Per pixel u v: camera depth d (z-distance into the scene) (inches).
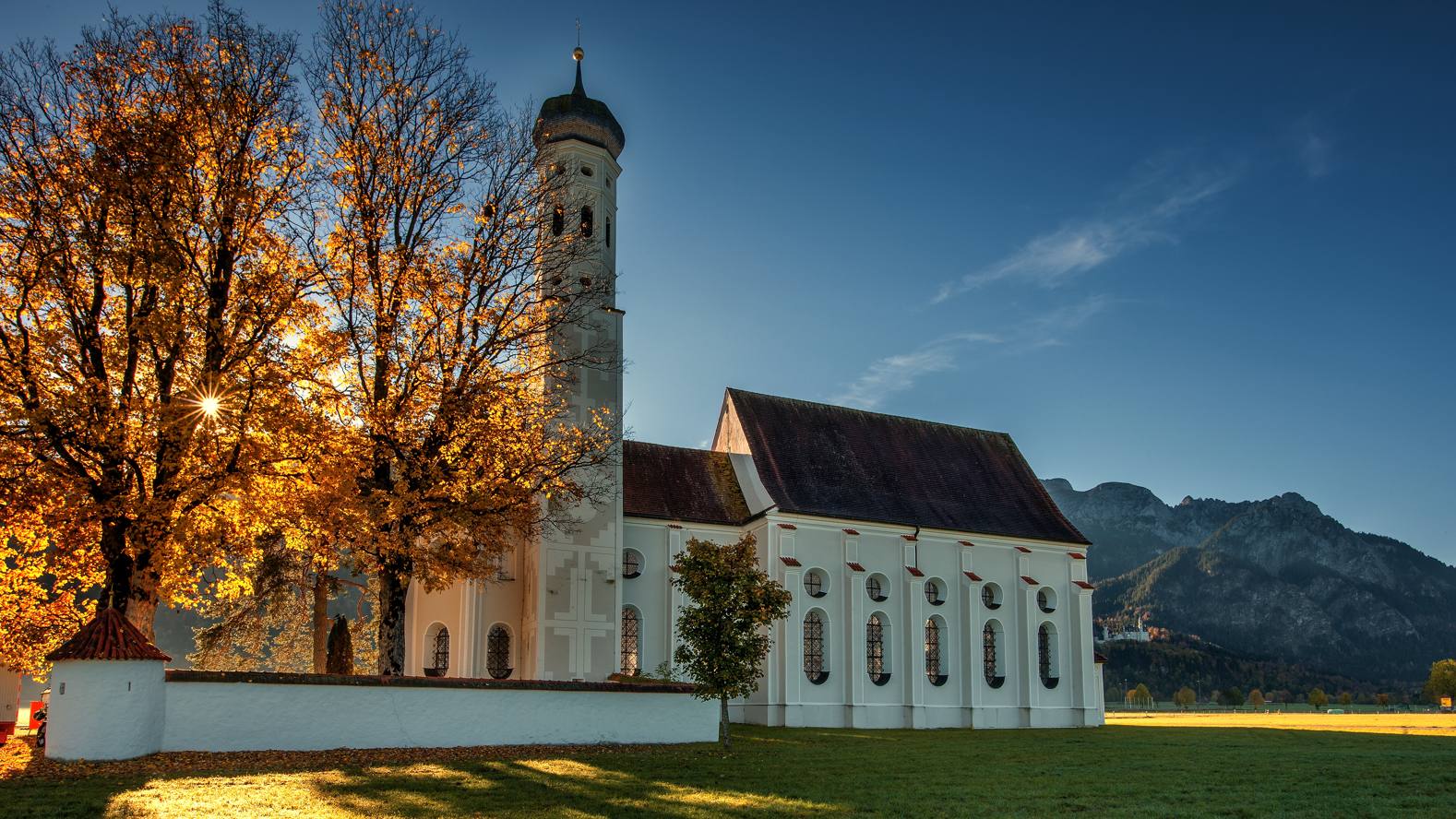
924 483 2167.8
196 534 863.1
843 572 1902.1
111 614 836.0
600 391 1653.5
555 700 1030.4
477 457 1053.2
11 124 890.1
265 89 996.6
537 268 1210.6
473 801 681.0
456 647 1549.0
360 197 1046.4
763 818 647.8
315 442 940.6
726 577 1139.3
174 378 938.1
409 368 1019.9
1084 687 2158.0
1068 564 2240.4
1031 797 776.3
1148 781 898.1
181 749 842.2
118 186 869.2
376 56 1099.3
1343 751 1317.7
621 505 1648.6
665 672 1451.8
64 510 838.5
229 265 951.0
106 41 946.1
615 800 701.3
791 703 1775.3
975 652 2022.6
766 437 2022.6
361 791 700.0
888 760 1050.1
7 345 855.7
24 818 581.0
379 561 1056.8
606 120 1754.4
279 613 1556.3
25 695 1750.7
